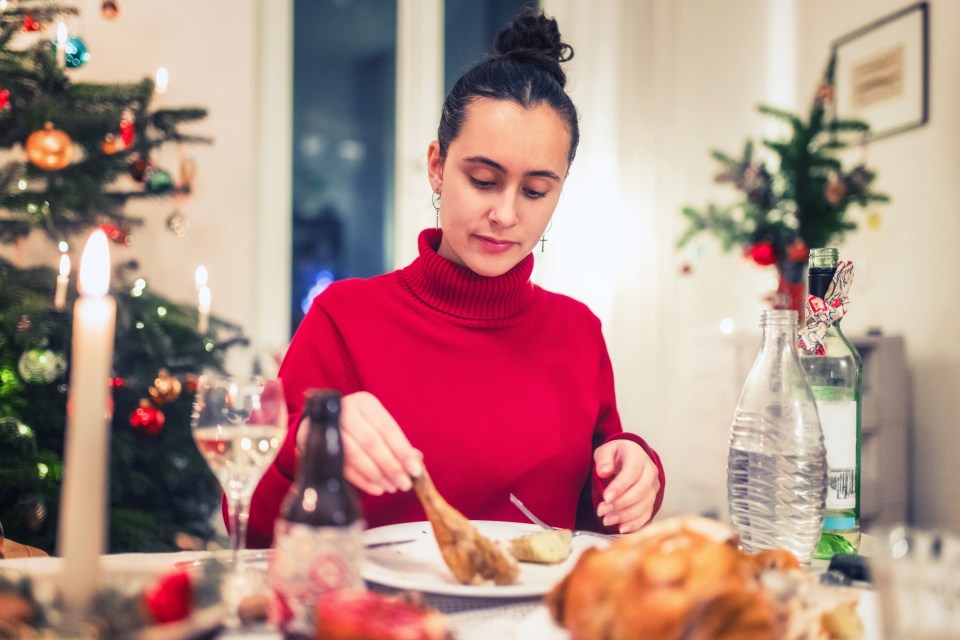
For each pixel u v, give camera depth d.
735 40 3.69
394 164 3.57
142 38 3.00
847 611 0.54
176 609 0.48
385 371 1.18
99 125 2.07
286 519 0.54
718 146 3.68
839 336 0.88
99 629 0.45
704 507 3.11
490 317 1.22
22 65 1.96
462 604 0.64
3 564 0.73
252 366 3.12
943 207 2.71
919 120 2.79
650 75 3.61
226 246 3.08
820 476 0.80
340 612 0.46
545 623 0.55
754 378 0.85
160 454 2.19
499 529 0.88
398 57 3.57
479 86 1.08
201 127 3.06
